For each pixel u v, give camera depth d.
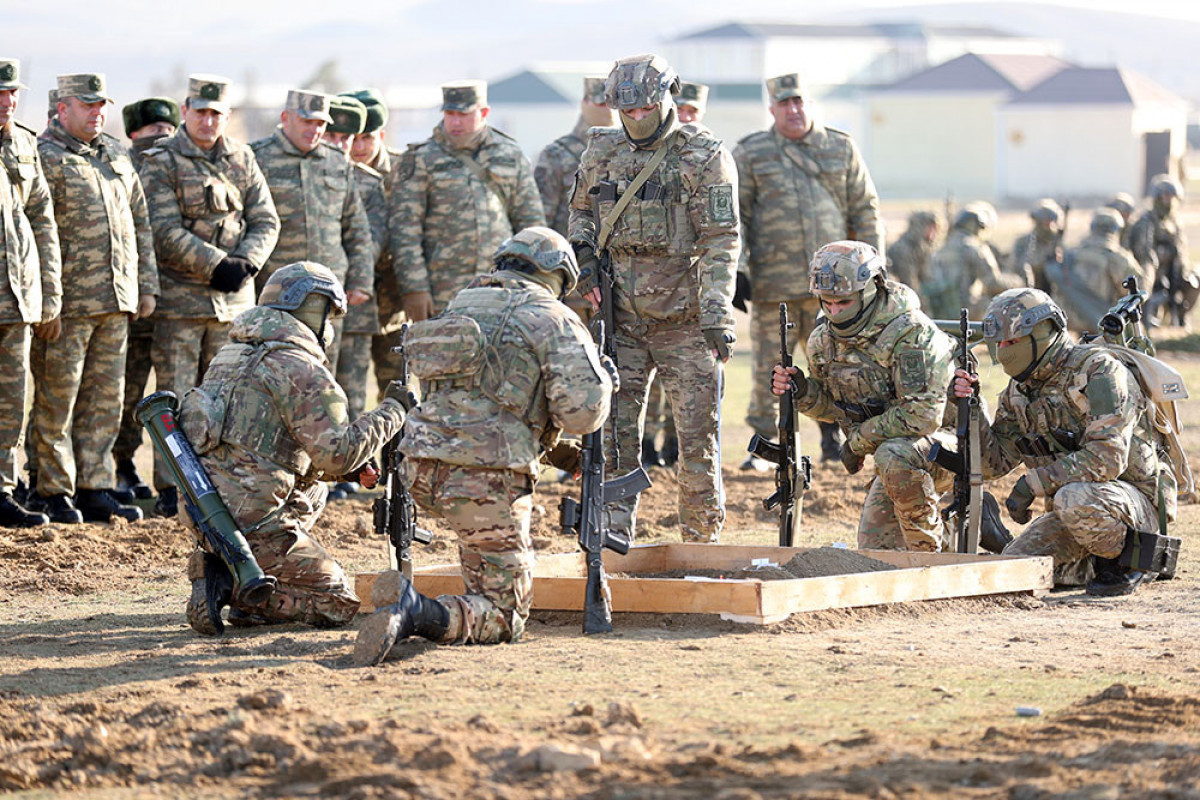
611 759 8.03
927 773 7.70
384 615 10.50
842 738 8.41
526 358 10.94
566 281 11.53
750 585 11.55
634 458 14.78
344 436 11.60
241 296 18.58
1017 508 13.53
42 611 13.09
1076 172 139.12
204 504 11.39
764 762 7.97
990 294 31.88
